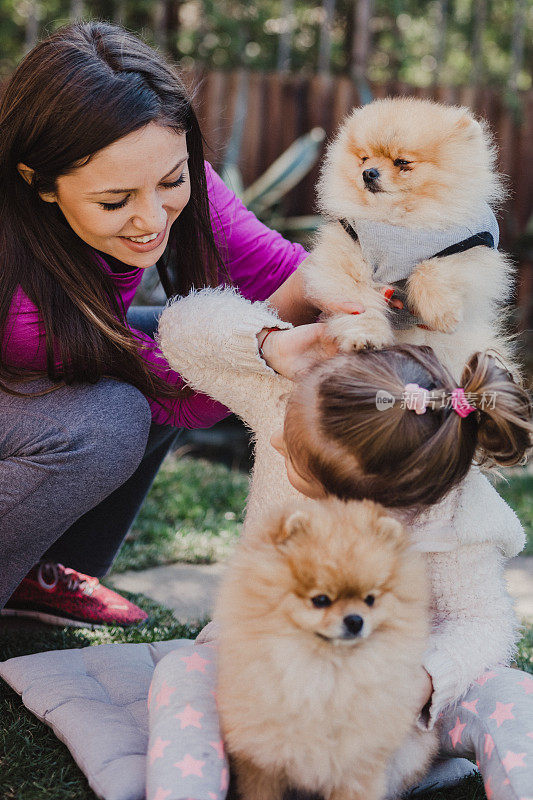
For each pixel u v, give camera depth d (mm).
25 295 2309
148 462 2936
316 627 1663
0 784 1956
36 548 2398
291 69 8961
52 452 2293
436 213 2156
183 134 2221
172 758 1737
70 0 8703
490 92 7062
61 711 2146
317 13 8969
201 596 3336
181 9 8922
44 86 2102
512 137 7066
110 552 2967
